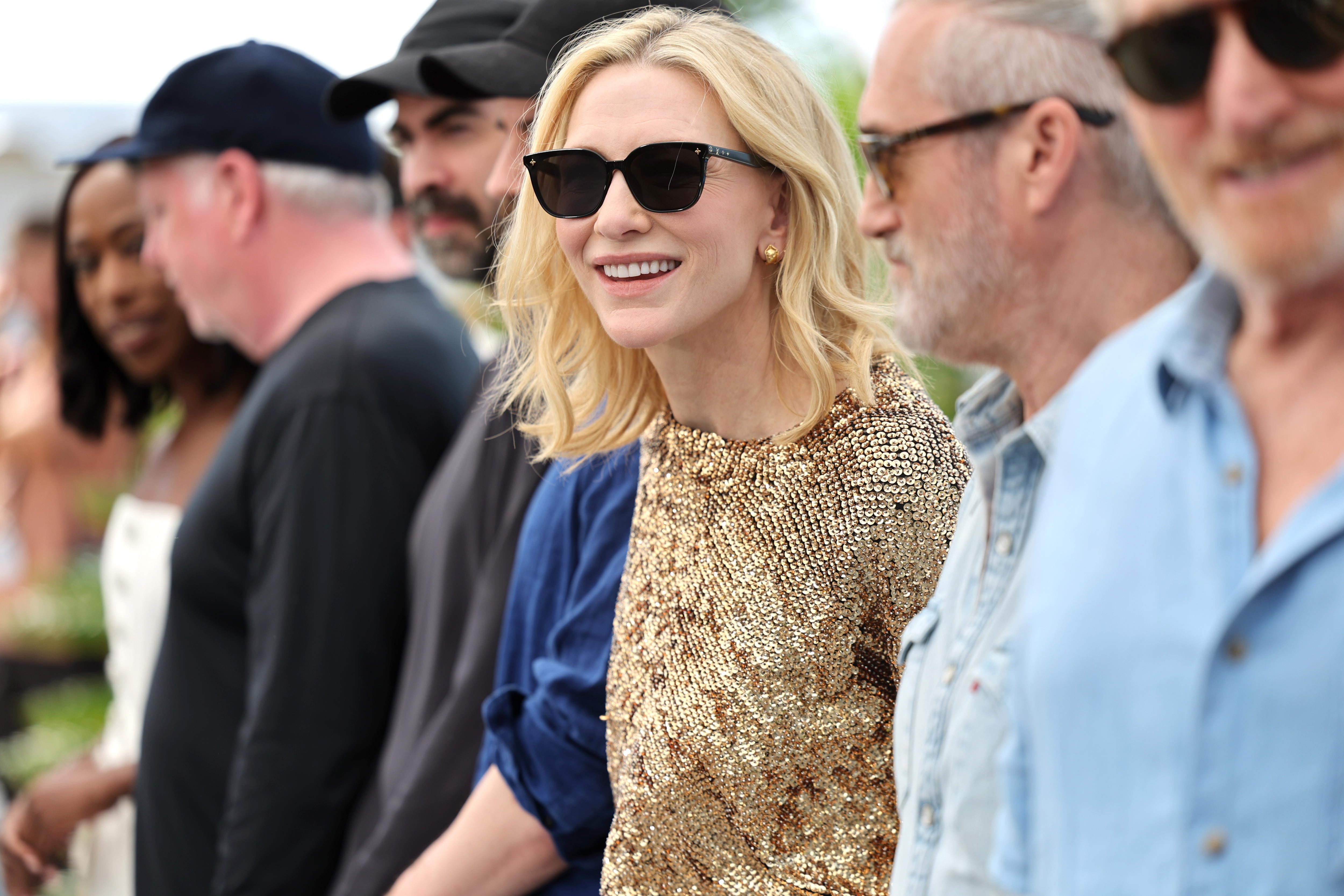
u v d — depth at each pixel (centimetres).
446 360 675
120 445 1341
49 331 1349
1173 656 218
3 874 809
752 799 398
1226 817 211
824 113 428
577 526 482
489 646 535
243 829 610
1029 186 278
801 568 394
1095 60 272
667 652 413
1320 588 205
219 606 671
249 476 654
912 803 313
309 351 657
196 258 729
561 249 451
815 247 410
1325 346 220
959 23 279
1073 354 289
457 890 472
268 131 720
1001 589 296
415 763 538
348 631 620
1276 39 207
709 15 421
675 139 397
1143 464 231
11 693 1171
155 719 684
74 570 1268
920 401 409
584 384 471
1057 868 233
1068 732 231
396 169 901
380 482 632
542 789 461
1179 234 280
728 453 412
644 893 414
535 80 592
